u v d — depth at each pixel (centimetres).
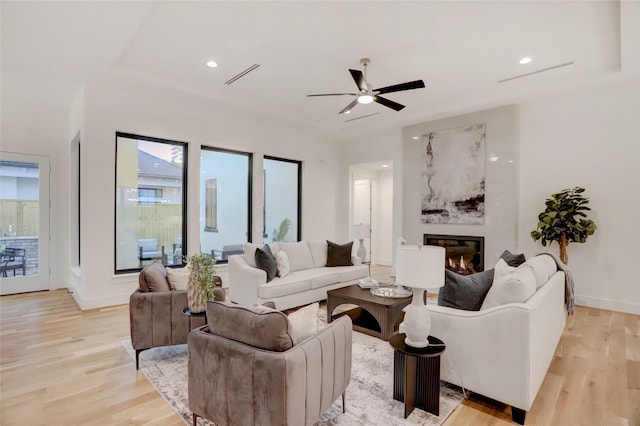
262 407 156
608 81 416
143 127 462
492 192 513
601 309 432
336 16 285
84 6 260
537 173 486
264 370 154
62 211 528
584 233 418
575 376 257
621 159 425
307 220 694
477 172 529
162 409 211
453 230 555
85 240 417
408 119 580
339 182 762
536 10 278
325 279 447
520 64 380
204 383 179
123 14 272
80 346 308
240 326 169
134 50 346
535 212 487
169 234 507
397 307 335
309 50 346
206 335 182
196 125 519
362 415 207
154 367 268
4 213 481
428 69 393
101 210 429
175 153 512
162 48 342
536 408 215
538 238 452
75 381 245
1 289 480
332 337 190
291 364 153
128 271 467
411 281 198
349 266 512
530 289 220
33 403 217
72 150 512
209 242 559
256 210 603
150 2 257
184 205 521
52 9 263
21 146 491
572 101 460
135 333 262
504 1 265
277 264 430
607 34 316
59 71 384
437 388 207
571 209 423
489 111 518
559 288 276
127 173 467
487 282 239
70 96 470
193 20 290
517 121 498
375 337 336
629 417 205
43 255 512
